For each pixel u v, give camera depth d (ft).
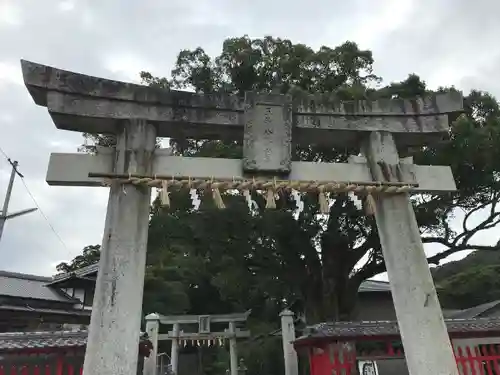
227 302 108.17
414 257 23.24
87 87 23.36
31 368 41.70
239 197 55.11
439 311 22.04
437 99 27.63
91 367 18.30
